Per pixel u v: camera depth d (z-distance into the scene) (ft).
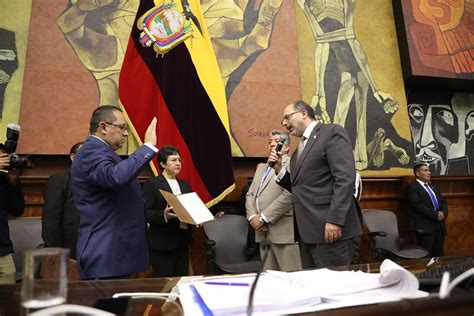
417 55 17.88
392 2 19.04
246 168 15.35
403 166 17.12
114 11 14.24
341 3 17.95
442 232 15.21
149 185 9.97
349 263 7.13
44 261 2.53
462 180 18.10
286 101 15.79
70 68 13.35
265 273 4.19
